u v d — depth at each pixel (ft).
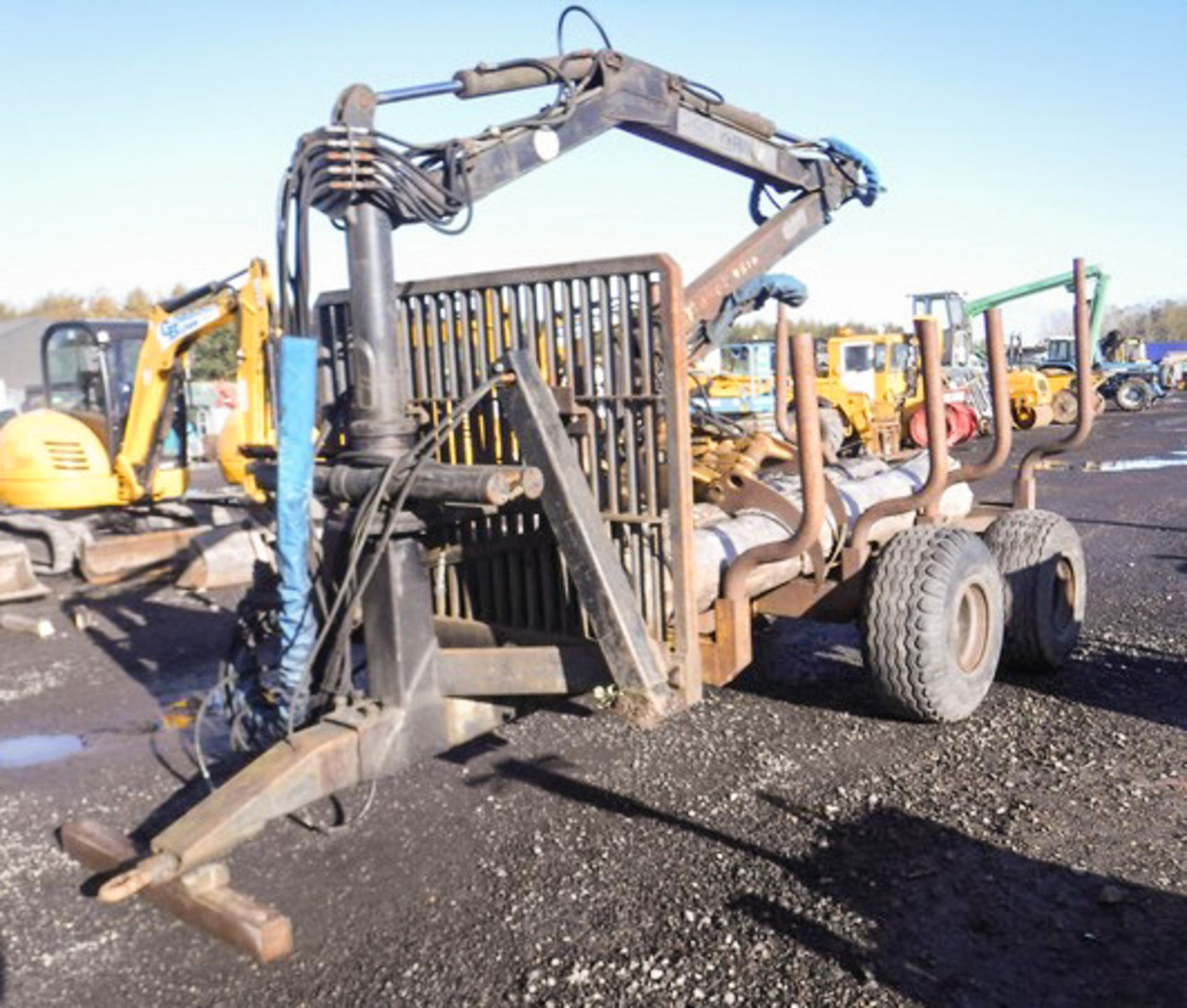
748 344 70.79
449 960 11.34
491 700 14.30
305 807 14.83
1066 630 20.21
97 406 36.81
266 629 14.70
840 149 22.13
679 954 11.21
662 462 13.16
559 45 15.87
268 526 32.96
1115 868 12.64
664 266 12.52
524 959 11.28
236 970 11.40
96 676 23.80
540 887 12.76
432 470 12.41
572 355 13.47
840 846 13.46
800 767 16.03
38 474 34.94
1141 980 10.46
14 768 17.92
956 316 77.25
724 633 14.65
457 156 13.73
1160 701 18.47
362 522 12.56
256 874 13.39
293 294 13.15
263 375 32.24
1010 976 10.59
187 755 18.24
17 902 13.10
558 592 14.03
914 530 17.39
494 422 14.08
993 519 22.74
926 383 17.48
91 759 18.22
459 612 15.42
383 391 13.17
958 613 17.11
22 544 33.24
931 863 12.90
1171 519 38.42
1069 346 114.01
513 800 15.26
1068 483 51.06
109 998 11.01
